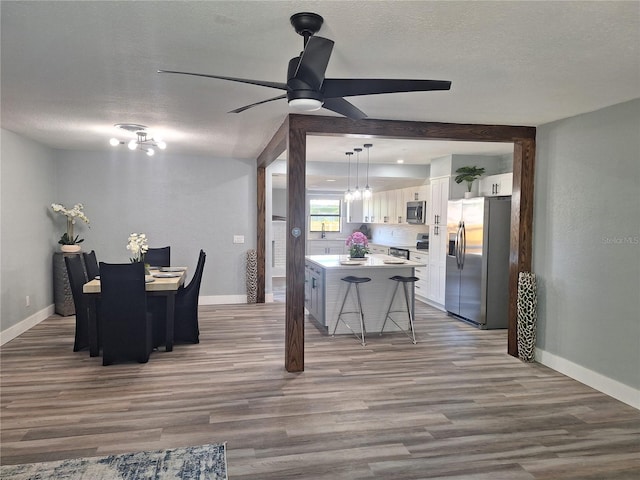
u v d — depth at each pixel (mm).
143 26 2123
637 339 3307
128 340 4129
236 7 1915
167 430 2887
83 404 3266
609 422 3074
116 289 4043
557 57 2475
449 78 2852
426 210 7629
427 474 2426
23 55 2520
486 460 2578
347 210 10812
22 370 3971
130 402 3309
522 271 4441
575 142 3881
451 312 6395
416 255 7773
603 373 3596
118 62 2631
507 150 6141
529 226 4410
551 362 4176
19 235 5129
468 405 3328
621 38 2201
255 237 7191
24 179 5258
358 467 2486
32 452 2600
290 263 3918
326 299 5340
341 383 3742
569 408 3295
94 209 6473
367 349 4766
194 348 4699
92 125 4504
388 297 5500
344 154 6590
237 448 2672
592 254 3705
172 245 6812
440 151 6293
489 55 2453
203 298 7016
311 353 4598
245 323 5801
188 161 6809
